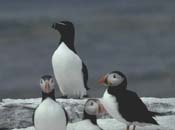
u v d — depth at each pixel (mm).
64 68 14461
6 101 15000
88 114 12859
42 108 12102
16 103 14641
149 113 12844
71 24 14562
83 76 14727
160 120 14141
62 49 14500
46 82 12180
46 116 12047
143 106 12766
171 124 13883
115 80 12578
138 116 12633
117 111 12586
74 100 14648
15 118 14531
